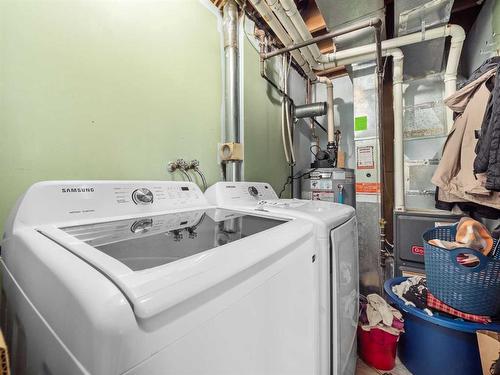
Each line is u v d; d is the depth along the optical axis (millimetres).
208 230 787
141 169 1163
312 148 2941
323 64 2191
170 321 343
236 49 1634
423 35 1791
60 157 886
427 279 1358
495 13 1690
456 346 1169
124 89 1095
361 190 2184
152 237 689
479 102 1472
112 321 288
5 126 759
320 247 855
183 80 1382
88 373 293
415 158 2301
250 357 502
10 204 768
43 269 432
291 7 1533
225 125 1658
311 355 794
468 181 1498
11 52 771
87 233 682
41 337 419
